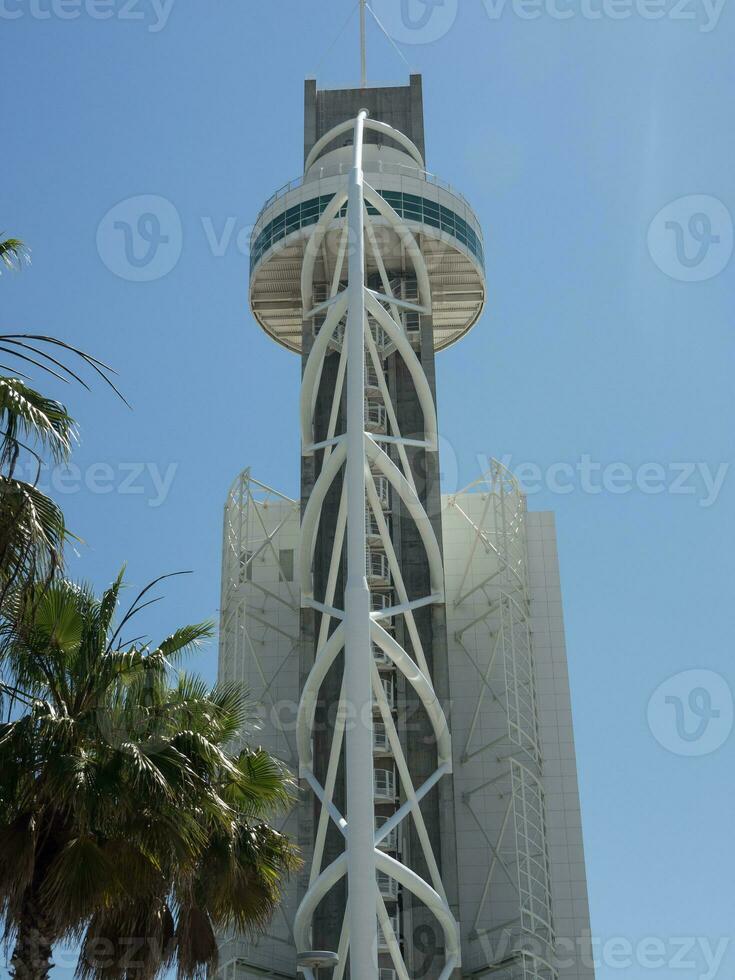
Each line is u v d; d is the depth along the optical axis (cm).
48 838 2261
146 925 2408
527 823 5525
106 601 2609
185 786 2341
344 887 5278
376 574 5903
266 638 6444
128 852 2266
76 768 2192
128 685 2578
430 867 4791
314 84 7075
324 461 5622
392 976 5075
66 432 1989
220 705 2844
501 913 5697
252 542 6769
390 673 5747
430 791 5359
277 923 5547
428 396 5806
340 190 5872
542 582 6544
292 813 5628
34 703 2298
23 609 2052
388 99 7056
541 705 6225
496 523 6306
